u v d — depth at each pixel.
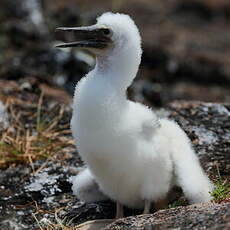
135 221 9.94
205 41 27.09
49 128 14.80
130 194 11.45
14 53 22.77
